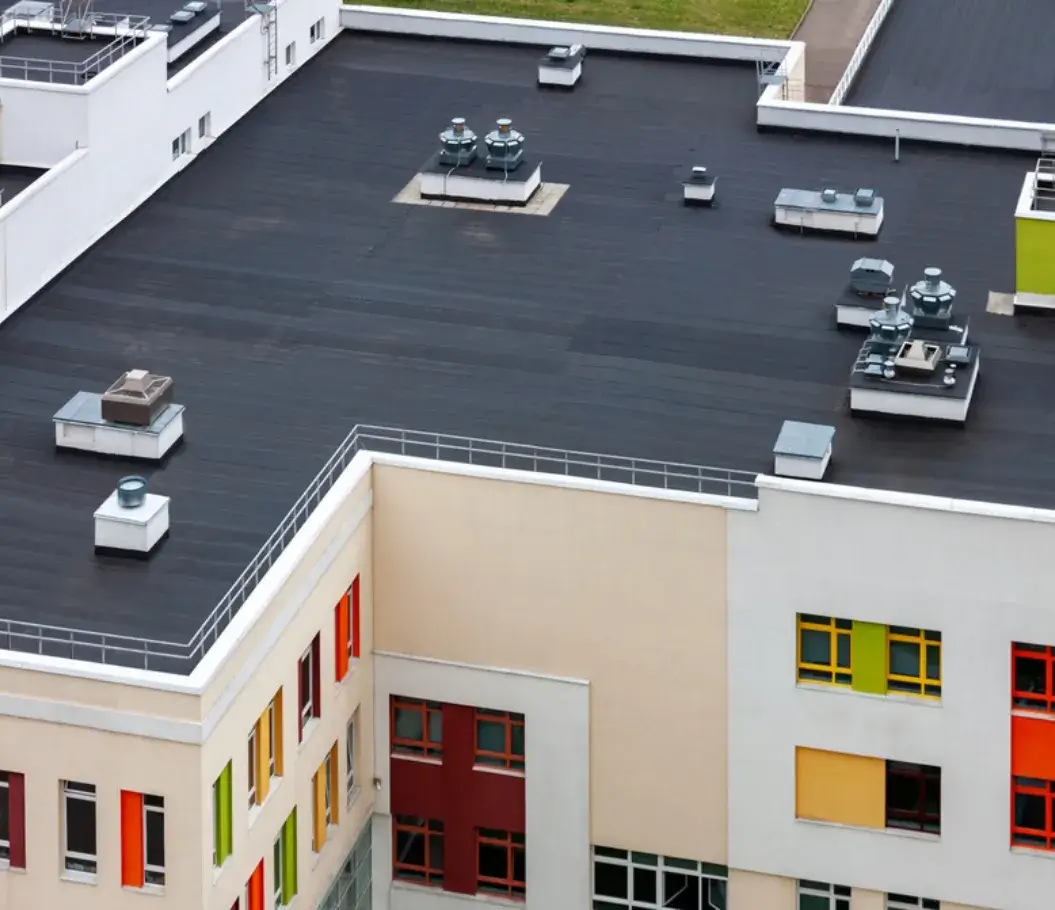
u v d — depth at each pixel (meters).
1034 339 90.00
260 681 73.62
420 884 86.06
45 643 72.56
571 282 94.75
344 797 82.25
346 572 79.88
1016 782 79.00
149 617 73.94
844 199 99.00
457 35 117.88
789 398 86.31
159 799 71.19
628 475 81.69
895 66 128.38
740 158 106.25
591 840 83.56
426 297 93.56
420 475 80.50
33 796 71.81
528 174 101.50
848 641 78.94
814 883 82.19
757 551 78.19
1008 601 76.62
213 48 106.12
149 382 83.06
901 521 76.50
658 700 81.06
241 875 73.88
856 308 90.44
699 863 83.00
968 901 80.50
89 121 95.62
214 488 80.62
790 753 80.38
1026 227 90.50
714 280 95.00
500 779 83.56
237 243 97.50
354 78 113.69
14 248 90.94
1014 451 82.69
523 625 81.44
